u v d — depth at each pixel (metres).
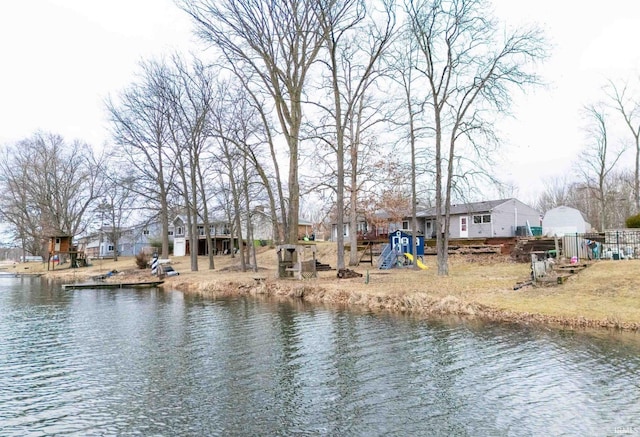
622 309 12.34
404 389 7.55
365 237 40.22
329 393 7.42
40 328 13.43
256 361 9.42
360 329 12.38
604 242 22.30
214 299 20.11
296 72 23.77
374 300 16.48
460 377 8.11
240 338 11.66
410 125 24.81
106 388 7.79
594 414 6.34
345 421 6.27
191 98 31.86
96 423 6.30
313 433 5.90
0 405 7.02
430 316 14.07
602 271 16.33
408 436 5.77
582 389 7.32
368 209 29.81
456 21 19.00
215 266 37.66
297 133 24.34
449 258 29.08
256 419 6.38
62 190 52.56
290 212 24.33
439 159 20.55
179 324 13.81
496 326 12.29
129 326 13.61
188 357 9.81
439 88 20.14
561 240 24.59
